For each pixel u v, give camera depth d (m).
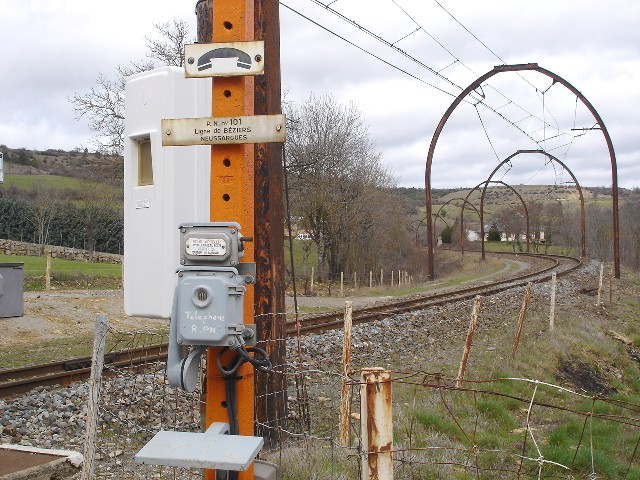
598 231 70.69
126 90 4.95
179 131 3.75
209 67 3.70
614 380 14.69
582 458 7.30
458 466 6.39
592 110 33.66
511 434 8.21
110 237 43.00
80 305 17.97
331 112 42.88
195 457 3.25
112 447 6.29
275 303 6.30
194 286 3.44
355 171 43.28
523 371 11.98
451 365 11.02
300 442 6.40
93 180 34.69
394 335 13.71
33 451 4.17
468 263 55.03
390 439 3.62
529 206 83.50
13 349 12.61
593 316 21.20
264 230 6.25
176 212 4.73
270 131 3.66
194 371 3.61
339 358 11.09
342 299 26.67
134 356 10.08
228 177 3.76
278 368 6.27
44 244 39.16
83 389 8.01
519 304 20.25
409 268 51.59
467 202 56.62
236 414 3.72
